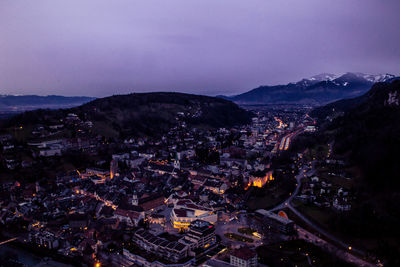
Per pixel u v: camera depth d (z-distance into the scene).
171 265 187.62
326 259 199.25
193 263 195.62
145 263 196.38
